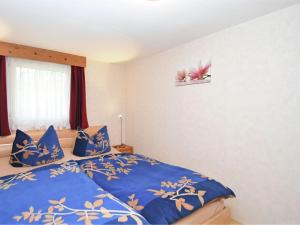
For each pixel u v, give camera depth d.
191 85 2.68
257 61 1.99
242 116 2.12
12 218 1.18
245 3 1.69
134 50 3.03
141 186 1.65
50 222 1.14
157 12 1.83
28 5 1.68
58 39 2.53
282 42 1.81
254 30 2.00
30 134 2.81
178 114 2.89
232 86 2.21
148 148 3.47
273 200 1.89
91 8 1.74
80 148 2.83
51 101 3.11
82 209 1.27
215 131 2.39
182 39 2.57
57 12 1.81
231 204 2.23
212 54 2.39
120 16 1.90
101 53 3.18
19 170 2.21
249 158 2.07
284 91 1.81
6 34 2.36
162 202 1.39
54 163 2.45
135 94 3.75
